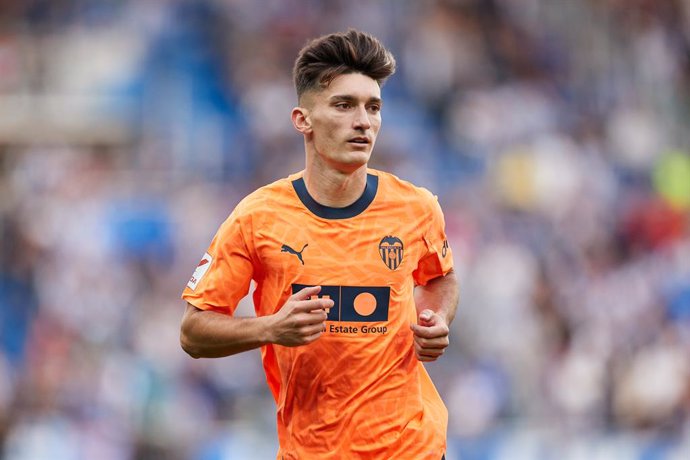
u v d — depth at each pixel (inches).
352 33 628.4
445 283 676.7
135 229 2276.1
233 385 1779.0
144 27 2957.7
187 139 2704.2
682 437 1695.4
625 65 3129.9
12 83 2854.3
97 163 2625.5
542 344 1950.1
